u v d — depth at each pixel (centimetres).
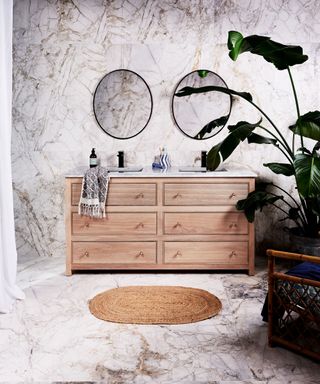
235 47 349
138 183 397
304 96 448
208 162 355
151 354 257
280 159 455
